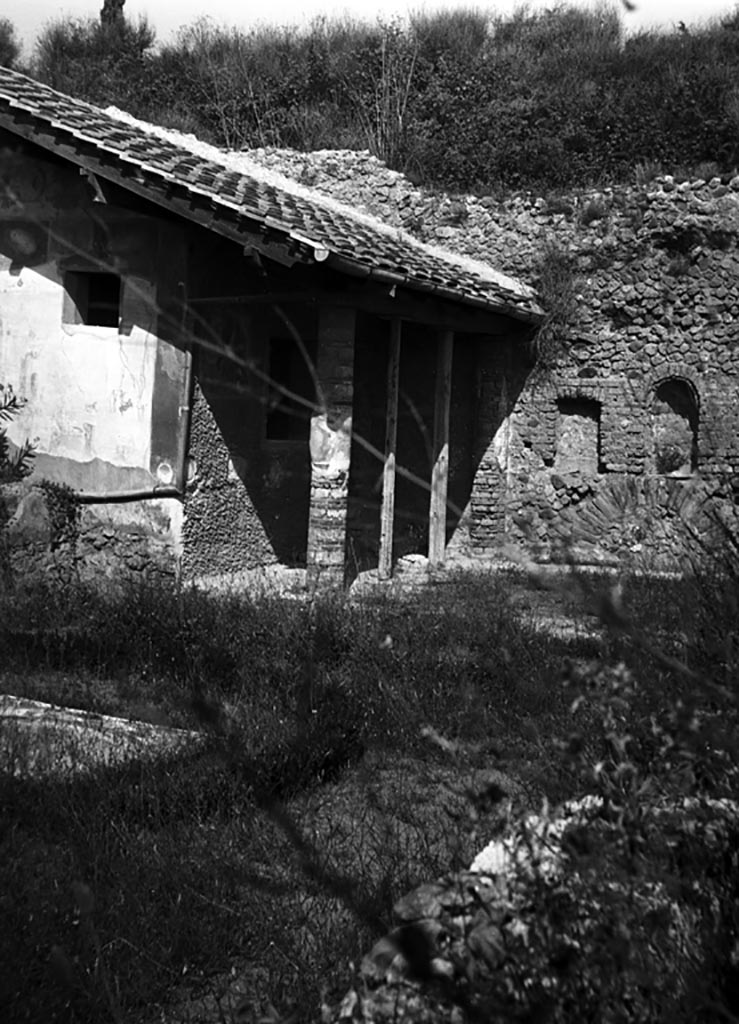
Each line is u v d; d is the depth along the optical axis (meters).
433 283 11.53
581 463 14.48
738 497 3.86
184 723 6.12
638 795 2.70
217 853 4.47
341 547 11.16
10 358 11.59
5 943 3.63
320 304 11.16
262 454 12.23
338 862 4.42
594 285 14.38
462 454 14.62
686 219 13.95
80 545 11.31
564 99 17.69
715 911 2.74
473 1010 2.60
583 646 6.87
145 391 11.14
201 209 10.12
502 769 4.56
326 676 6.84
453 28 20.20
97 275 11.60
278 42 21.30
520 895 2.73
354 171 16.00
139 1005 3.56
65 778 4.99
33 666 7.53
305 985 3.54
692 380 13.88
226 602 8.71
